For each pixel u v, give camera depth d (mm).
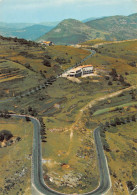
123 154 128000
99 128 154125
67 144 122875
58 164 103062
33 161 103625
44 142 120875
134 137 150500
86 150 119938
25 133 131500
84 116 165750
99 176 101125
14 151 112125
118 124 165125
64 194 85250
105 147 127312
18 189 86750
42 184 89500
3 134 124125
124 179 107500
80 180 94562
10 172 96000
